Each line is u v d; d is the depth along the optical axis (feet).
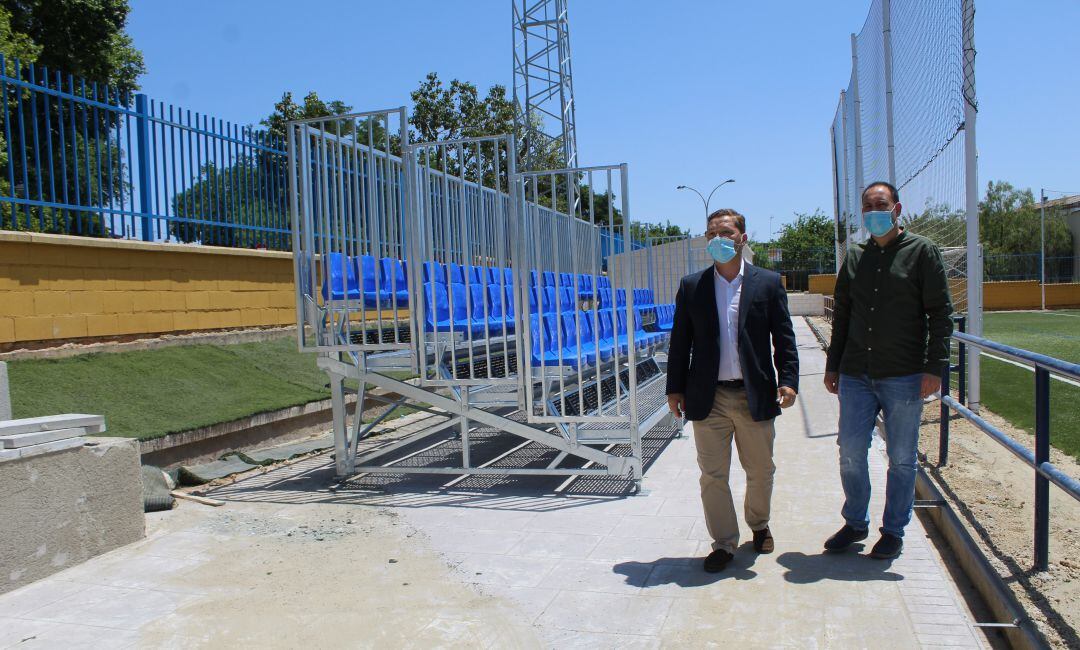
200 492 19.29
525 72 73.67
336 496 18.86
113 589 12.58
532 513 16.84
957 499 15.49
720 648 9.93
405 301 23.47
